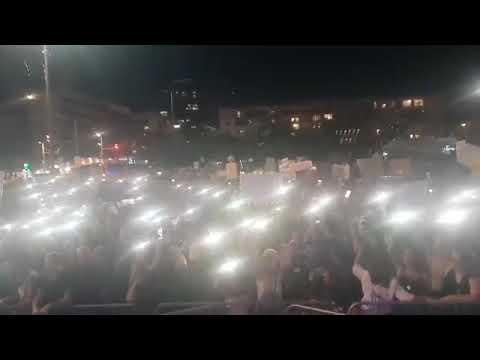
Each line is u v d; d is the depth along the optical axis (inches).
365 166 637.9
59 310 246.2
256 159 1726.1
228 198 543.2
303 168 689.6
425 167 681.0
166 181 912.9
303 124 3056.1
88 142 2559.1
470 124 778.8
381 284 246.5
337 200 440.8
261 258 233.9
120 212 498.0
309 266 275.6
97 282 283.3
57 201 706.2
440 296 243.6
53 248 340.2
